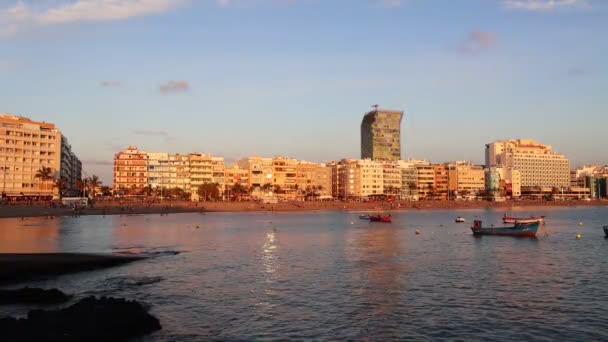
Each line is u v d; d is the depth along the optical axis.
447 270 55.12
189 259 63.50
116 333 29.92
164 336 31.23
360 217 172.38
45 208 175.12
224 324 33.94
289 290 44.41
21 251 71.31
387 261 62.25
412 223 146.50
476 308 38.16
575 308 38.09
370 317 35.72
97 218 160.62
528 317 35.72
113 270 54.09
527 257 66.19
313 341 30.66
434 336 31.64
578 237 93.44
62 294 40.16
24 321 29.41
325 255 68.25
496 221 158.88
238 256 66.94
